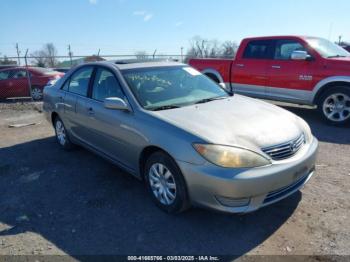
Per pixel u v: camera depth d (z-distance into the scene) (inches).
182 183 124.3
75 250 116.6
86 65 193.8
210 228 126.0
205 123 129.6
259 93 312.0
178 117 135.3
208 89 177.2
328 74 263.0
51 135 265.0
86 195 156.3
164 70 175.3
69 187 165.8
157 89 160.1
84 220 135.1
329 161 188.2
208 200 117.9
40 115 360.2
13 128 297.7
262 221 129.0
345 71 254.8
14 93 492.4
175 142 123.4
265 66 302.0
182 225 128.4
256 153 116.2
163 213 137.0
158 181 137.6
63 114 207.6
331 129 259.3
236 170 112.9
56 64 687.1
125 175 176.7
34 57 535.5
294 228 123.7
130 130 144.6
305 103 283.7
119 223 131.7
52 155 214.2
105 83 170.4
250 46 316.5
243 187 111.9
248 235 121.0
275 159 120.9
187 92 166.6
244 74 318.3
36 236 125.6
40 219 137.5
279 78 293.1
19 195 159.8
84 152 217.2
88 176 177.8
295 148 128.3
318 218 129.4
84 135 190.1
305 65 276.7
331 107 269.1
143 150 140.2
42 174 183.6
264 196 117.5
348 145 216.7
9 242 122.3
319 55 271.0
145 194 154.2
